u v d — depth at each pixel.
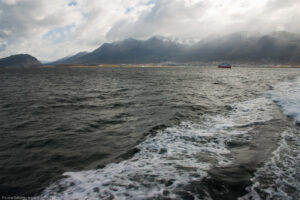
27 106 15.05
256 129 8.80
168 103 15.65
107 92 22.89
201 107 13.95
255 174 5.10
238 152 6.56
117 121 10.89
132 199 4.23
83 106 14.98
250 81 37.38
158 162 5.99
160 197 4.27
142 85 31.36
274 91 20.98
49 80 43.62
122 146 7.44
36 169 5.84
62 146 7.57
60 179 5.23
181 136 8.22
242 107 13.56
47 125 10.31
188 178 5.01
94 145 7.62
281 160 5.83
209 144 7.33
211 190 4.50
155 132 8.82
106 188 4.68
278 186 4.56
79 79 46.47
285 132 8.26
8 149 7.32
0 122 10.84
